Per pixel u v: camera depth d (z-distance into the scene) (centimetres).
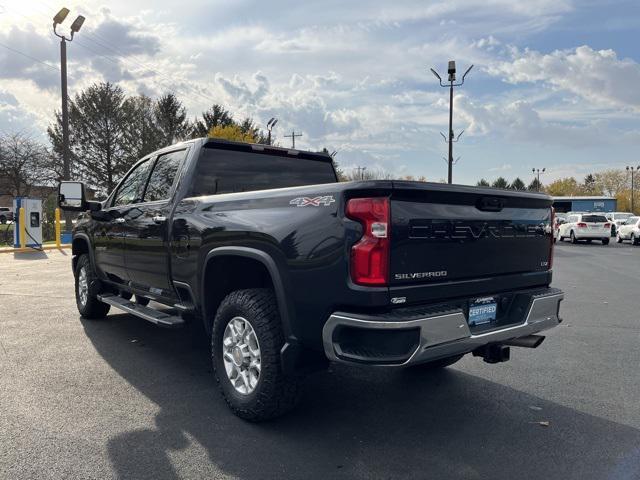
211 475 292
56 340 573
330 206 308
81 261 671
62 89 2211
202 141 465
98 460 306
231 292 404
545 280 405
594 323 701
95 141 4006
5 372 463
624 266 1506
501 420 374
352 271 297
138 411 380
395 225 296
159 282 482
